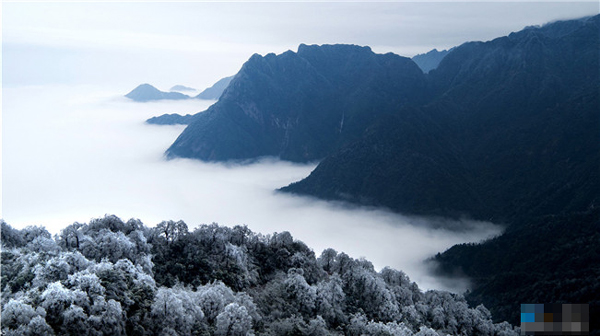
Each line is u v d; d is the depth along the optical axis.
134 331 99.88
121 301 102.50
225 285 137.88
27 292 99.44
